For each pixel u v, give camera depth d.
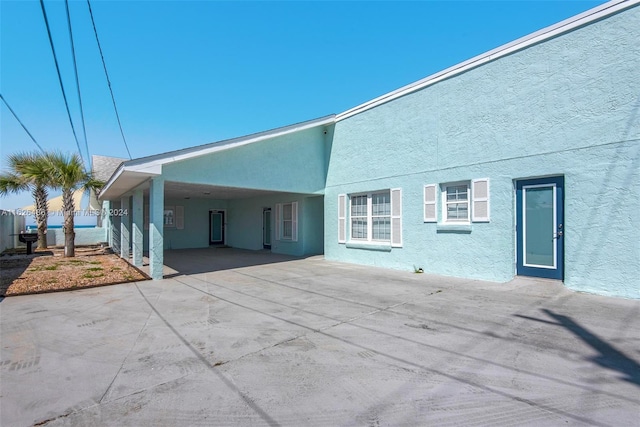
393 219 10.35
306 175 12.51
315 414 2.83
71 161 14.69
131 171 8.34
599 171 6.33
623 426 2.59
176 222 18.25
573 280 6.63
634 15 5.96
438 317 5.40
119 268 11.23
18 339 4.66
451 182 8.88
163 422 2.75
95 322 5.40
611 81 6.20
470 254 8.38
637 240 5.91
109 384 3.39
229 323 5.27
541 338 4.41
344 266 11.27
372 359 3.88
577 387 3.18
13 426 2.71
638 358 3.76
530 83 7.31
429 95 9.34
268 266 11.47
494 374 3.47
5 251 17.14
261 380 3.42
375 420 2.74
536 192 7.35
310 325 5.11
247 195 16.33
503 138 7.76
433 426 2.64
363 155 11.44
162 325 5.21
